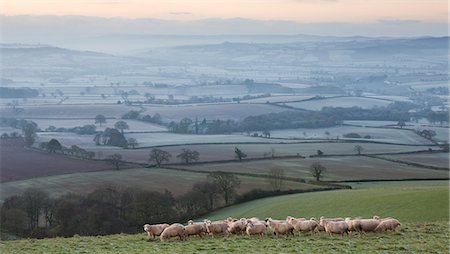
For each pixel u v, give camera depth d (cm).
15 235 7069
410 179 10744
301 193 9025
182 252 3375
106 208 7688
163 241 3831
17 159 13612
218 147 15700
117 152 14662
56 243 3931
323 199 7462
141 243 3803
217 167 12219
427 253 3297
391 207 6188
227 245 3594
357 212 6269
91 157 13825
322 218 4103
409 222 4816
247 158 13538
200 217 8044
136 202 7844
